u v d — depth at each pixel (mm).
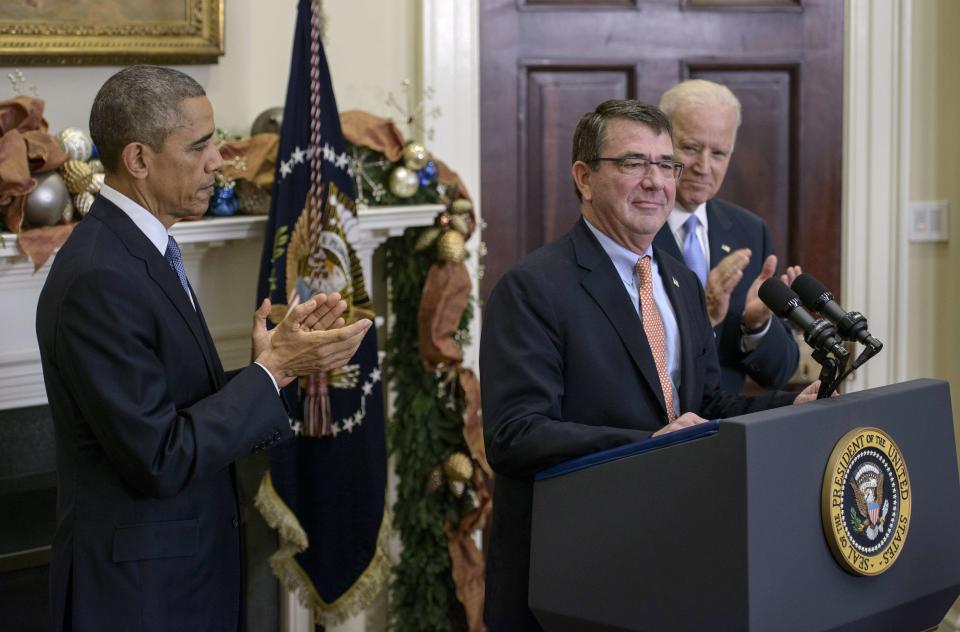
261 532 3141
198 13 2918
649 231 2068
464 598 3240
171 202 2025
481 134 3562
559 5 3600
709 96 2633
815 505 1600
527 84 3600
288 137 2783
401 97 3371
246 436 1979
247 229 2854
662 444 1641
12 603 2799
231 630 2104
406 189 3029
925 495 1759
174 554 1989
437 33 3365
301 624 3217
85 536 1960
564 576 1768
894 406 1725
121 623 1945
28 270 2572
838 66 3801
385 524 3016
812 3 3768
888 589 1695
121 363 1881
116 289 1901
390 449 3275
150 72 2002
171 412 1925
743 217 2842
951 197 3863
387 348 3273
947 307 3902
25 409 2748
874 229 3826
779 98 3793
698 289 2260
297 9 2844
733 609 1542
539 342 2006
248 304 2994
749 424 1537
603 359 2023
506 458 1921
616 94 3668
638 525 1667
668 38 3688
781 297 1868
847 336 1824
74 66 2791
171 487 1892
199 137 2012
